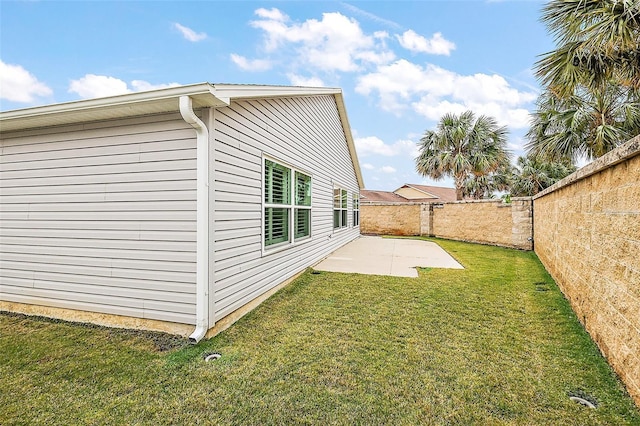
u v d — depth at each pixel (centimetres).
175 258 338
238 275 388
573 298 408
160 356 289
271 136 489
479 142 1517
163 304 345
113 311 366
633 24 387
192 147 328
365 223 1752
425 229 1536
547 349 298
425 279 583
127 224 356
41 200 395
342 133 1045
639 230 222
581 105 719
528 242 1002
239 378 253
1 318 393
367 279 583
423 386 241
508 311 403
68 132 378
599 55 432
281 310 414
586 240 354
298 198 630
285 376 255
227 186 365
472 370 263
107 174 362
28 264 406
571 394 230
